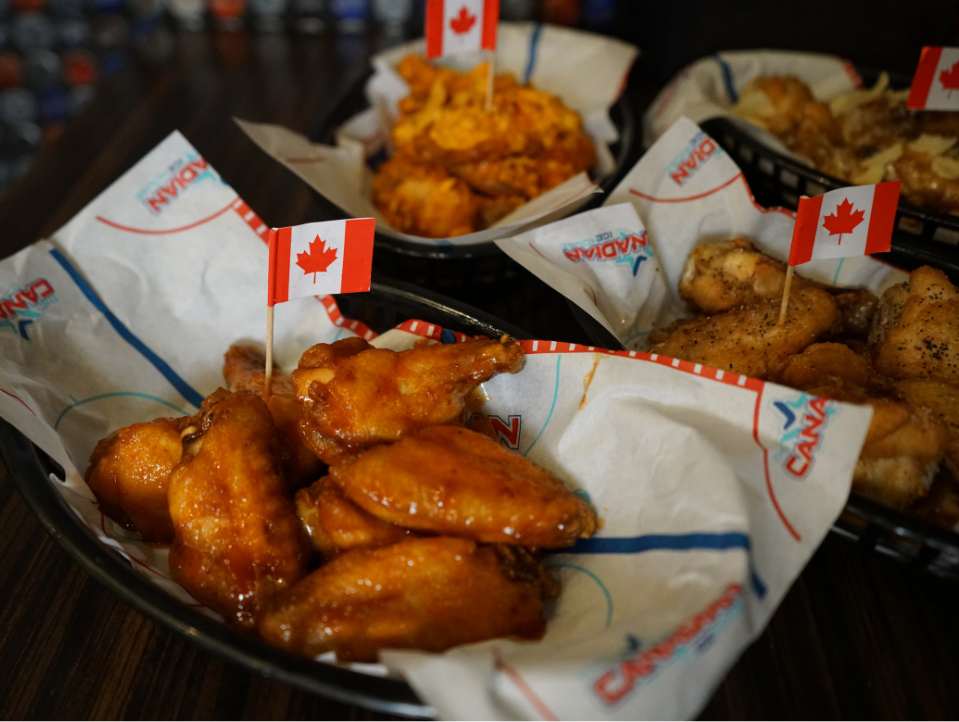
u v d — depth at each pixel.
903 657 0.23
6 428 0.24
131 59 0.49
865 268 0.31
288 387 0.29
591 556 0.23
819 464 0.21
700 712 0.22
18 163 0.59
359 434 0.24
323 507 0.23
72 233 0.30
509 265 0.32
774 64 0.42
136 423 0.28
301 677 0.18
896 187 0.26
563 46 0.44
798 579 0.24
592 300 0.30
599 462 0.24
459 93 0.40
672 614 0.20
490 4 0.36
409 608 0.21
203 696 0.22
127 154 0.42
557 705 0.17
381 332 0.33
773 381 0.27
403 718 0.21
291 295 0.26
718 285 0.31
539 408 0.26
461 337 0.28
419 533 0.23
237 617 0.23
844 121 0.39
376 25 0.51
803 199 0.25
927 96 0.33
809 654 0.23
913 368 0.27
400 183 0.38
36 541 0.25
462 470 0.22
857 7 0.43
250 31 0.52
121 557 0.22
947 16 0.42
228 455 0.23
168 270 0.31
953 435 0.25
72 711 0.21
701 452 0.22
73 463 0.26
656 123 0.40
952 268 0.29
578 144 0.39
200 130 0.44
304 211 0.39
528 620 0.21
